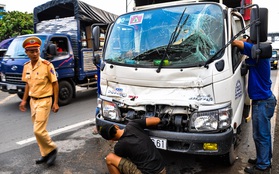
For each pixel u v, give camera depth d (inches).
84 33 337.1
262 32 114.3
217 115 117.4
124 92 136.1
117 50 147.3
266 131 131.3
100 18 353.7
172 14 141.6
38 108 143.9
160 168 110.2
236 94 129.7
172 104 122.0
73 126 219.8
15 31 647.1
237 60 138.8
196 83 119.7
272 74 631.2
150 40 140.1
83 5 323.0
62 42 303.4
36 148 174.4
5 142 186.1
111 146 175.0
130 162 111.3
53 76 146.3
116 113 137.0
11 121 240.2
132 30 148.0
